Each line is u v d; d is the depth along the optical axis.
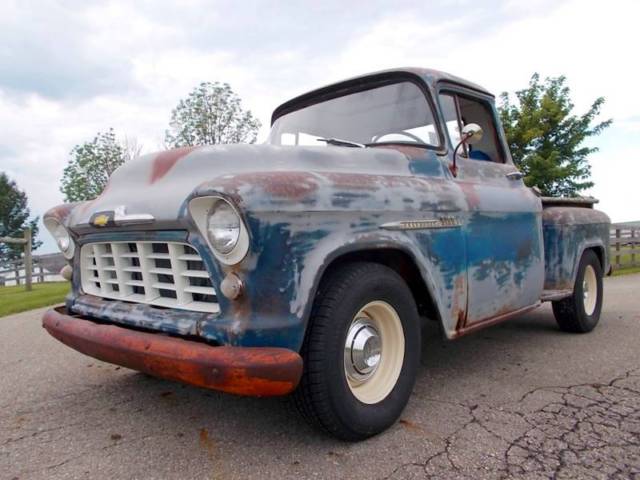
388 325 2.62
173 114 15.91
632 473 2.11
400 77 3.37
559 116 13.95
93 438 2.58
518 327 4.95
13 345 4.90
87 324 2.50
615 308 6.02
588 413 2.74
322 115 3.69
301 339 2.09
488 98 3.84
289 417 2.77
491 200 3.31
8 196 52.44
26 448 2.49
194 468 2.23
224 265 2.06
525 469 2.16
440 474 2.13
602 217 4.93
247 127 16.20
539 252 3.83
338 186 2.30
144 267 2.45
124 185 2.73
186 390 3.29
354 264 2.43
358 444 2.42
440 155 3.17
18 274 13.88
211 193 1.99
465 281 3.00
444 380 3.36
